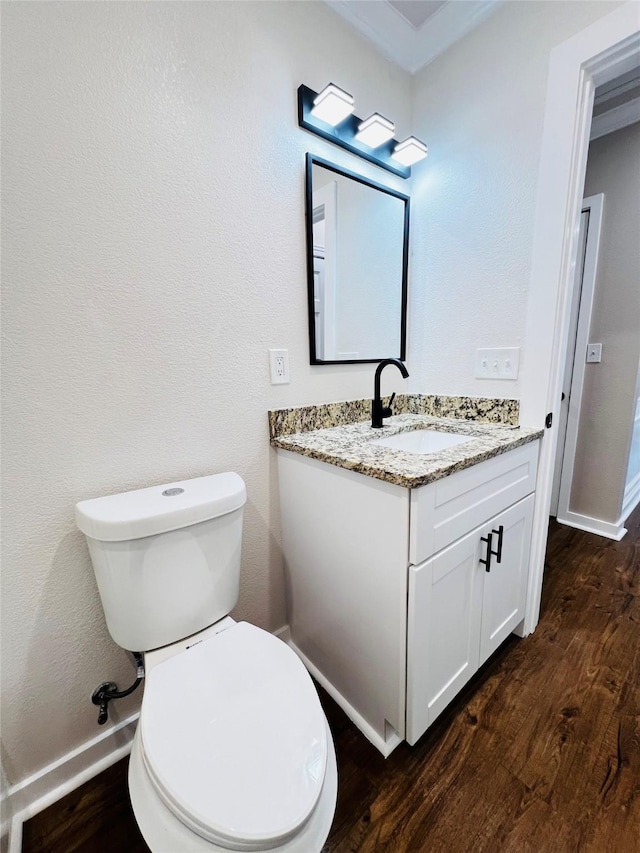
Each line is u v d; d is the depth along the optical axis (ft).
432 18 4.17
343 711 3.78
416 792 3.04
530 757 3.26
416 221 5.13
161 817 1.91
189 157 3.20
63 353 2.79
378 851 2.68
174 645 2.99
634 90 5.47
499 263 4.33
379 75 4.54
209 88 3.25
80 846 2.80
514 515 3.96
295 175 3.92
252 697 2.36
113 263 2.93
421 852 2.67
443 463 2.93
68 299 2.76
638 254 6.26
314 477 3.62
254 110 3.54
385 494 2.86
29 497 2.77
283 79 3.71
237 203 3.53
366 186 4.57
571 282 3.98
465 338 4.80
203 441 3.61
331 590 3.67
